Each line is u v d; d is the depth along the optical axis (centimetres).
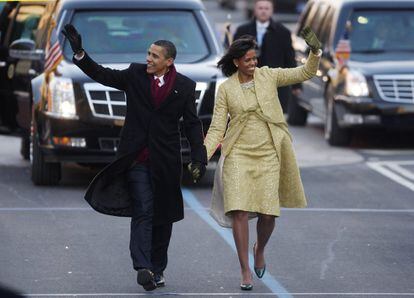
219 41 3488
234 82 2127
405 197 3197
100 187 2070
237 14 11250
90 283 2142
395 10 4500
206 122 3177
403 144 4406
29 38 3706
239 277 2214
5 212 2877
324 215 2908
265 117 2106
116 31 3456
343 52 4284
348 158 3994
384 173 3641
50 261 2328
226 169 2100
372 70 4212
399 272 2277
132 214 2073
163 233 2106
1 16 3847
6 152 4053
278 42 3588
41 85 3294
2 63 3741
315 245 2531
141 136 2064
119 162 2061
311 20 4891
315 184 3406
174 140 2080
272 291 2102
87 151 3209
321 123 5188
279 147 2109
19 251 2422
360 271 2280
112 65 3253
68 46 3391
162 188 2072
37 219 2788
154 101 2064
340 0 4566
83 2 3509
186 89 2077
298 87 3969
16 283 2128
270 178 2100
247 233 2100
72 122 3195
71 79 3209
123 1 3538
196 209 2947
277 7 10131
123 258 2364
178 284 2148
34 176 3297
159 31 3472
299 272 2267
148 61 2066
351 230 2712
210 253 2425
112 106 3197
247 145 2106
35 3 3747
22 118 3628
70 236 2584
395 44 4419
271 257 2403
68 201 3047
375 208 3020
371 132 4641
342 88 4238
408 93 4197
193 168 2064
